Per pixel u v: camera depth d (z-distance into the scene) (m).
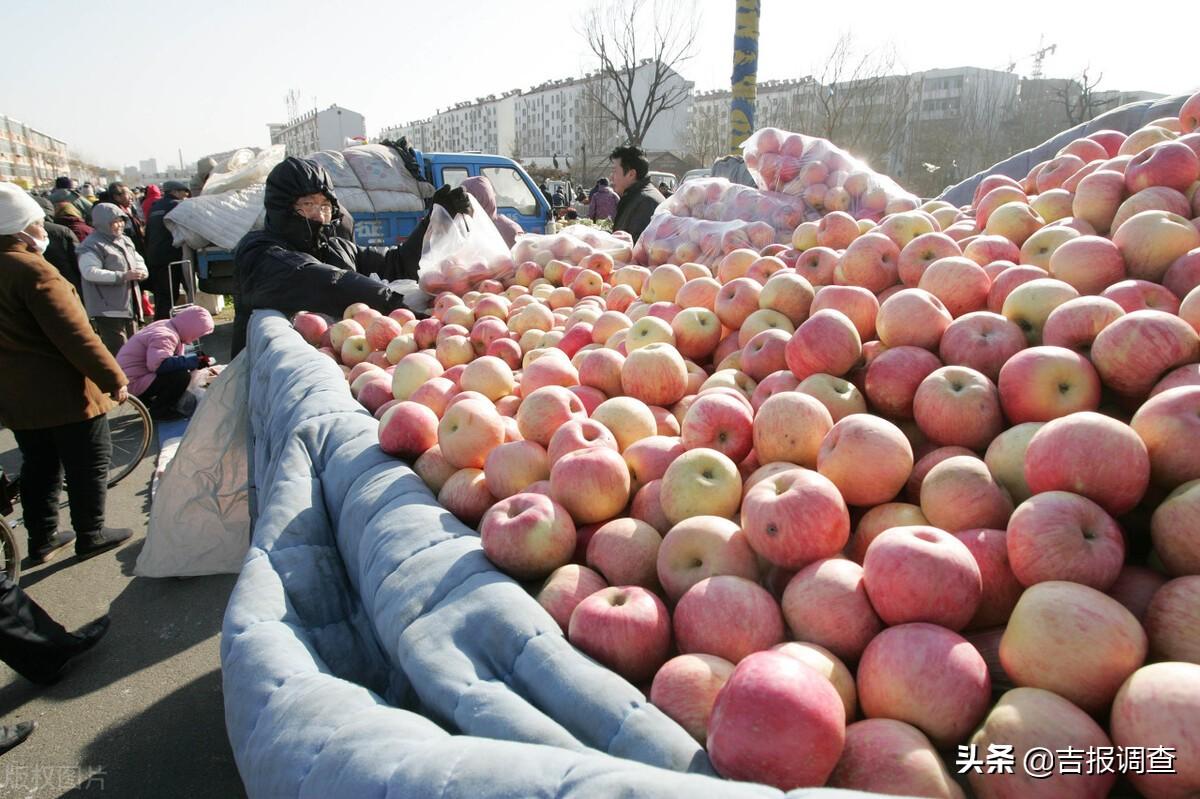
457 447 2.05
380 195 10.57
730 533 1.51
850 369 2.06
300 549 1.79
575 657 1.19
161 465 5.66
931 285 2.26
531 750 0.91
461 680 1.18
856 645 1.26
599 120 50.12
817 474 1.50
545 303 4.05
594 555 1.61
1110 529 1.24
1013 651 1.12
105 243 7.83
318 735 1.05
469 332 3.53
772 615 1.33
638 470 1.92
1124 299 1.84
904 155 41.69
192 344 7.75
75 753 2.89
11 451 6.44
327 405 2.47
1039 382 1.61
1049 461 1.35
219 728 3.02
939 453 1.66
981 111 48.06
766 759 0.95
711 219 4.93
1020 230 2.62
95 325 8.00
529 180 12.16
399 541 1.58
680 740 1.02
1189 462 1.31
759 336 2.37
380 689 1.54
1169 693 0.93
